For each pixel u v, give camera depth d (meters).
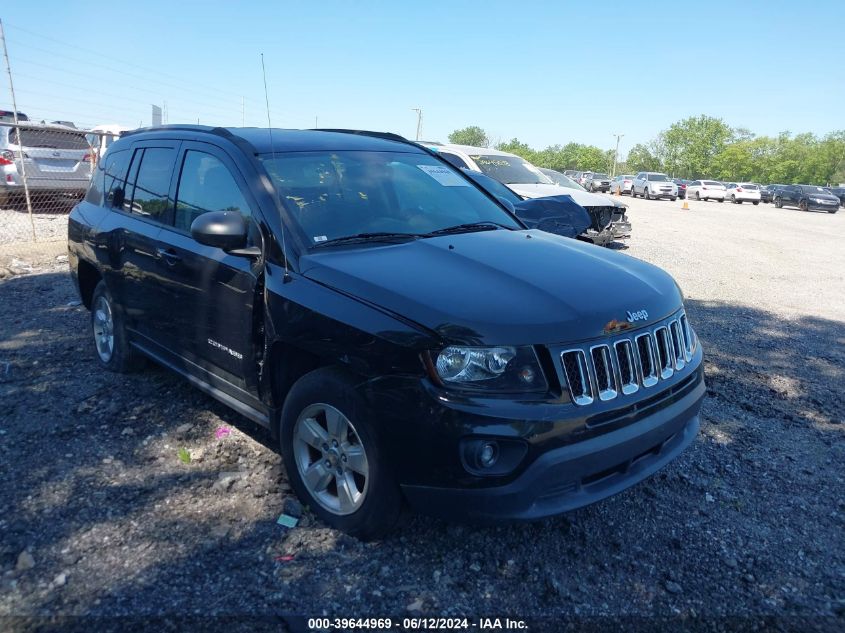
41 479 3.75
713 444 4.54
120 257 4.76
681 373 3.40
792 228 22.84
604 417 2.96
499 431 2.73
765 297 9.59
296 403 3.35
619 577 3.13
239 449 4.16
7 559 3.08
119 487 3.70
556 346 2.86
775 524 3.61
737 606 2.96
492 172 12.44
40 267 9.54
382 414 2.92
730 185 46.62
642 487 3.93
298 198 3.70
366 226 3.77
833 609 2.96
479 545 3.31
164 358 4.55
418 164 4.59
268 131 4.34
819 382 5.88
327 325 3.11
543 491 2.83
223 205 3.91
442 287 3.06
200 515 3.46
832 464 4.32
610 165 110.25
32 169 13.91
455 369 2.80
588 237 11.95
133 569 3.04
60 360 5.61
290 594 2.92
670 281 3.71
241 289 3.63
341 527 3.27
